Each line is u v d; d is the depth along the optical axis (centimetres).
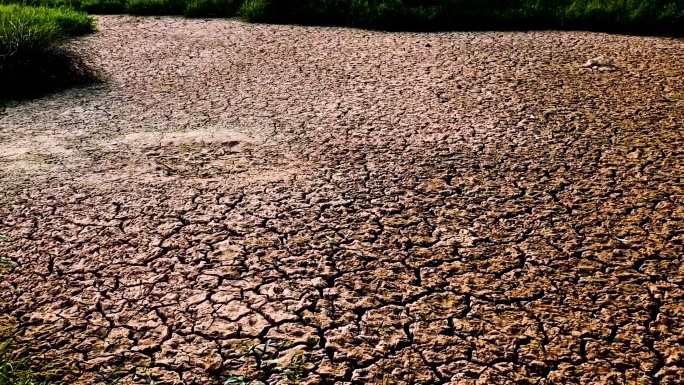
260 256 243
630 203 280
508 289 225
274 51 523
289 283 228
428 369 190
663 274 232
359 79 450
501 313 213
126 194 287
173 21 637
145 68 479
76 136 352
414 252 246
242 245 250
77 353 195
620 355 195
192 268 236
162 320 210
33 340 200
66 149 334
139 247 248
